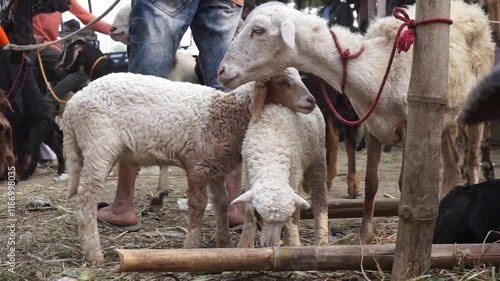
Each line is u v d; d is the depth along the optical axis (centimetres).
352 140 596
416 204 280
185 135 366
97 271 348
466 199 334
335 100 564
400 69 367
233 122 368
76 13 866
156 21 434
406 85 366
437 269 298
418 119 277
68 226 458
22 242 416
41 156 864
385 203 431
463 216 331
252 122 359
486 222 325
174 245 410
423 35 274
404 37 277
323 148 390
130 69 441
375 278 315
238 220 448
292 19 362
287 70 373
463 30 402
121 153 368
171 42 440
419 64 276
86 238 362
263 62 361
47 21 890
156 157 370
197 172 366
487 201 328
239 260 293
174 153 370
